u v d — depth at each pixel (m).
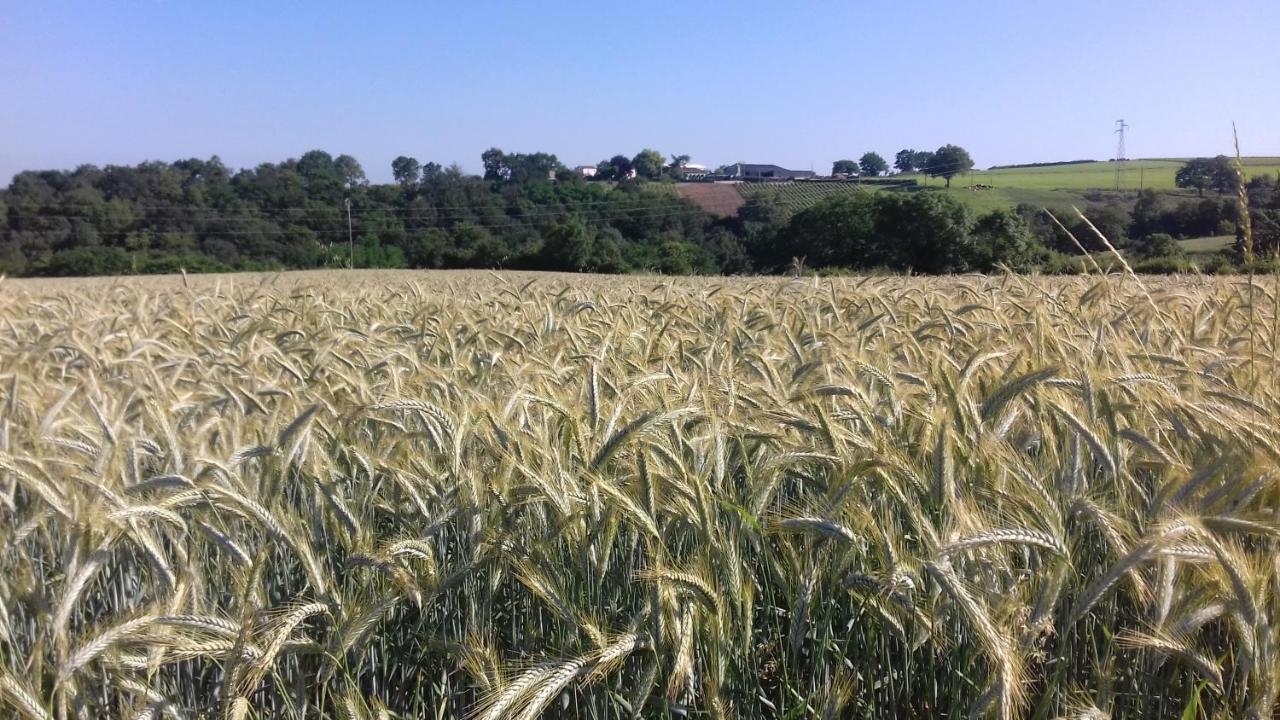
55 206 70.25
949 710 3.52
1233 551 2.76
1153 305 6.11
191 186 76.62
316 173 84.88
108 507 3.62
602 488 3.45
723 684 3.27
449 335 8.26
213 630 3.17
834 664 3.71
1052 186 89.81
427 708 4.04
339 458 5.02
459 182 90.12
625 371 6.33
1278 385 4.38
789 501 4.34
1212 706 3.12
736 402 4.91
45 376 7.71
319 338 9.07
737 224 86.75
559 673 2.87
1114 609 3.34
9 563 4.20
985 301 9.06
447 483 4.12
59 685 3.07
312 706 3.83
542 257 70.75
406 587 3.40
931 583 3.21
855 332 7.80
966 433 3.74
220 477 3.95
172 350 8.71
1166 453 3.57
